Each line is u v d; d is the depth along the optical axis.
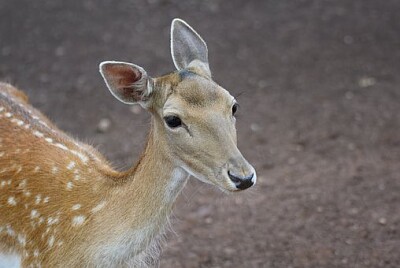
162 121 7.55
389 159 12.96
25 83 15.82
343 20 18.11
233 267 10.48
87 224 7.96
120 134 13.98
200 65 7.96
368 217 11.43
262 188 12.27
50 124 9.67
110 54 16.86
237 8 18.92
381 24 17.88
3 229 8.36
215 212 11.72
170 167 7.66
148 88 7.55
